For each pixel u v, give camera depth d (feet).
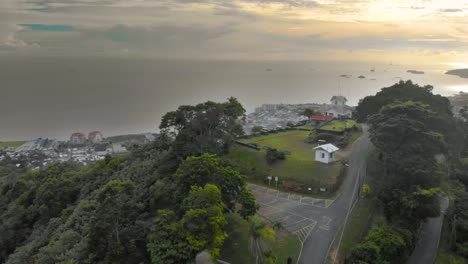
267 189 202.49
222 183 145.48
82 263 122.72
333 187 191.83
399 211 155.74
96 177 264.93
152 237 119.24
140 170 219.41
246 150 247.50
